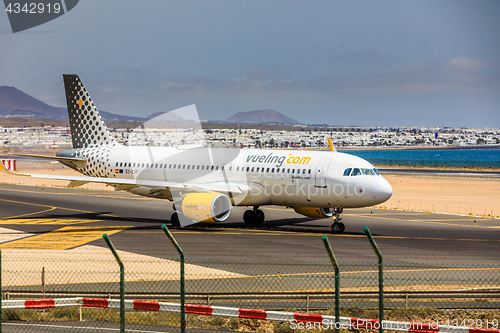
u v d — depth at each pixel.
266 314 44.22
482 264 77.50
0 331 44.38
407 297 57.31
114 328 48.75
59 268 73.88
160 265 76.00
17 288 62.53
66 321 51.09
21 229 109.19
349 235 102.88
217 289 61.75
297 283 64.56
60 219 124.12
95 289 61.97
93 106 136.88
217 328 50.31
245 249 87.44
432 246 92.19
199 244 92.00
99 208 143.88
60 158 132.50
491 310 55.12
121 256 82.50
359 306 55.38
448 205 167.12
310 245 91.38
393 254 84.50
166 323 51.09
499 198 188.75
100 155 133.62
